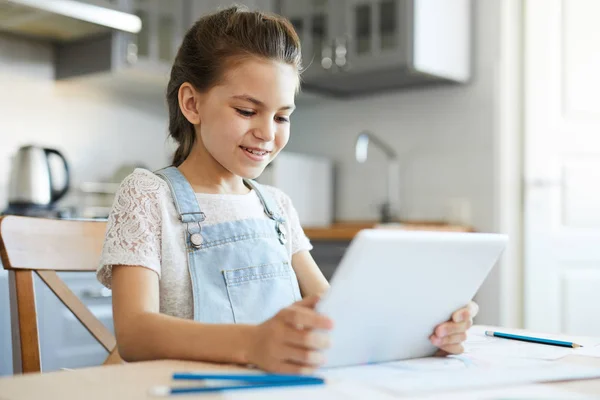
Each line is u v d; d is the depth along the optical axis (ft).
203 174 3.71
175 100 3.79
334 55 9.59
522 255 9.35
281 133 3.46
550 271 9.27
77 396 1.94
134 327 2.75
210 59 3.42
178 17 9.36
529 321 9.22
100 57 8.93
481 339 3.20
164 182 3.51
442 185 9.87
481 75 9.59
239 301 3.26
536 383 2.23
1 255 3.51
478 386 2.13
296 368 2.27
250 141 3.37
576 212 9.34
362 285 2.28
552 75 9.33
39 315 6.91
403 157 10.27
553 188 9.29
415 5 8.90
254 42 3.35
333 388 2.06
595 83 9.41
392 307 2.45
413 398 1.97
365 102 10.70
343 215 10.91
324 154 11.16
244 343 2.41
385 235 2.21
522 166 9.42
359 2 9.40
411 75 9.38
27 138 9.19
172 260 3.33
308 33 9.90
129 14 8.43
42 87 9.36
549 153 9.32
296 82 3.50
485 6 9.57
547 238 9.27
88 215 8.91
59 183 9.32
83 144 9.75
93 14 8.06
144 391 2.00
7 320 6.75
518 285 9.34
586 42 9.41
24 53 9.18
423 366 2.51
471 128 9.62
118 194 3.39
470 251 2.55
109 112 10.07
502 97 9.40
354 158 10.82
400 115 10.32
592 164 9.38
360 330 2.42
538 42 9.35
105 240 3.24
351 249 2.18
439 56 9.21
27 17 8.25
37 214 7.75
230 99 3.34
